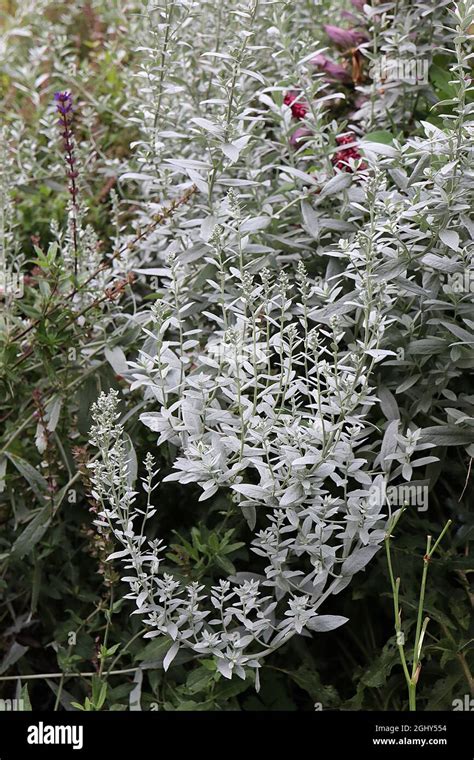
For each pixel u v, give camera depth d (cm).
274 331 213
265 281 184
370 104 246
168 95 257
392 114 247
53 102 316
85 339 235
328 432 168
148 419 181
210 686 190
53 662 229
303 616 173
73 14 400
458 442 181
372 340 175
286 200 229
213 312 226
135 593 184
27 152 288
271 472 172
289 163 233
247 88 270
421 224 183
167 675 201
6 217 243
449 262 180
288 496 168
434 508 215
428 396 193
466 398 188
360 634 217
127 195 297
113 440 212
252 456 179
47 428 211
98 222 284
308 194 213
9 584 227
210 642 177
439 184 182
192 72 267
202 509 219
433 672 197
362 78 267
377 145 192
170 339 233
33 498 231
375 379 201
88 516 225
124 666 211
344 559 174
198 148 252
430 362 201
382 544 197
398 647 184
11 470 231
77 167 269
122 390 221
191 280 223
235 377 177
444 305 189
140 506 222
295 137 246
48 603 226
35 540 202
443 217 183
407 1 251
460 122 180
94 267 231
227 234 200
